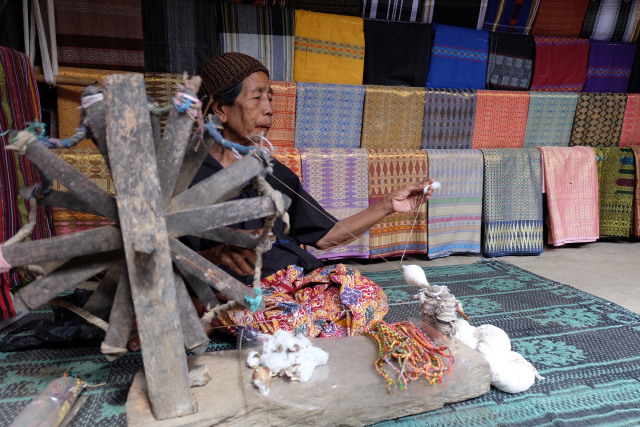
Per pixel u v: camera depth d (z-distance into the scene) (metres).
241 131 1.73
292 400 1.34
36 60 2.58
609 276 3.12
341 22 3.13
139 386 1.37
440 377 1.51
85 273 1.19
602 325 2.28
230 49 2.92
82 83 2.59
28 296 1.16
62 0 2.55
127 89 1.05
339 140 3.27
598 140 3.85
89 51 2.66
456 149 3.45
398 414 1.48
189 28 2.81
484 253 3.57
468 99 3.45
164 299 1.16
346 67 3.22
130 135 1.06
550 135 3.75
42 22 2.47
